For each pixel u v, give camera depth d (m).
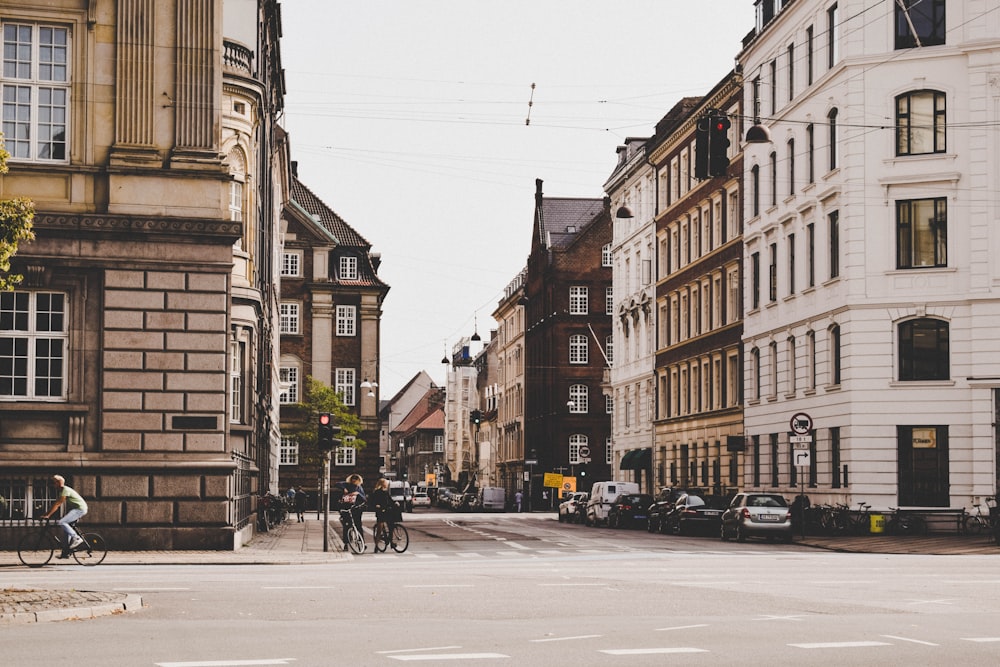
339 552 32.78
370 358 90.62
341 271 91.50
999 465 42.41
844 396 45.34
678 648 12.45
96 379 29.27
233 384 37.53
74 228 29.09
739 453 58.59
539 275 106.44
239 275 38.06
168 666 11.02
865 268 44.81
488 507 95.38
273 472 63.97
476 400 150.12
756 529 38.66
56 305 29.36
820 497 47.69
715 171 24.92
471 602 17.53
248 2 41.34
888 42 44.84
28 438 29.03
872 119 45.00
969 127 43.41
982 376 42.69
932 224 44.16
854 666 11.26
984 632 14.02
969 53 43.44
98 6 30.03
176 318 29.53
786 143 52.50
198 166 29.91
